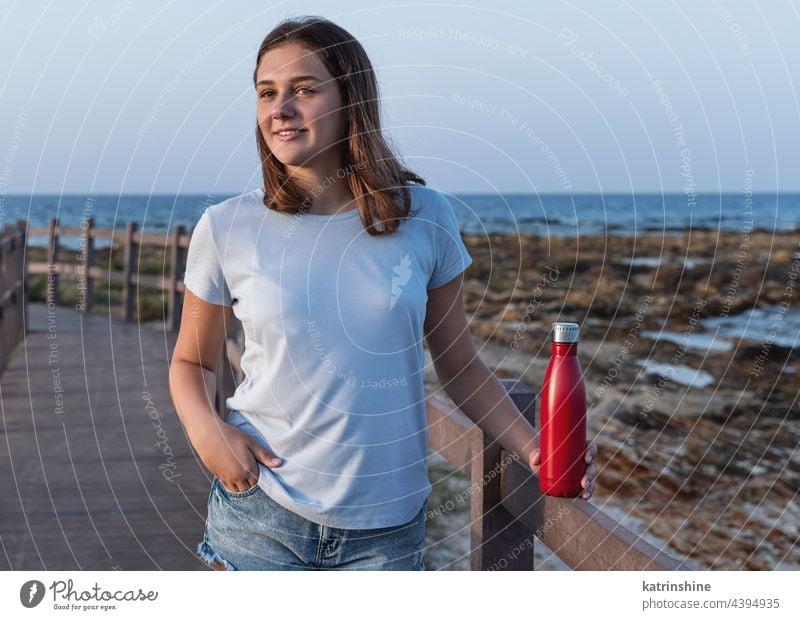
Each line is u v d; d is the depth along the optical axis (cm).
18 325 800
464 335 151
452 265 145
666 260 1490
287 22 139
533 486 151
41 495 376
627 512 438
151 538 327
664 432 573
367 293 135
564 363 137
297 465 137
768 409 636
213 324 145
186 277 143
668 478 481
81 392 588
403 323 137
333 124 137
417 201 142
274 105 135
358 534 138
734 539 405
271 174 139
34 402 559
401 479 139
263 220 138
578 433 138
